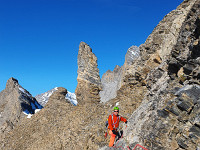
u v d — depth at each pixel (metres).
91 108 24.66
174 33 14.87
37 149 21.52
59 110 29.20
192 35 8.95
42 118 28.58
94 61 30.19
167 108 7.88
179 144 7.12
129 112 18.03
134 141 8.48
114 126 8.70
